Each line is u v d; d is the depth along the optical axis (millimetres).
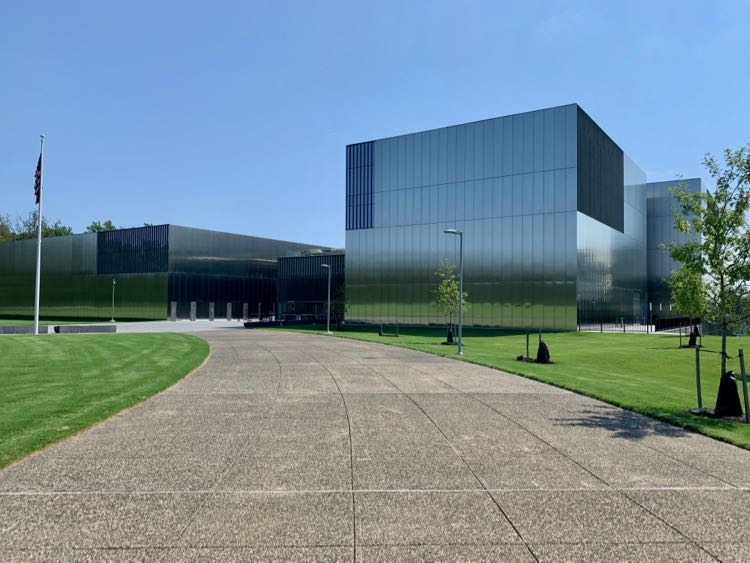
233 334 47375
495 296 55531
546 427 11000
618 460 8719
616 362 26062
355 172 66688
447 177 59656
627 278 66562
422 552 5457
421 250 61250
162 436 10078
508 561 5289
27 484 7402
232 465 8289
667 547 5613
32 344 32562
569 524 6164
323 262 76875
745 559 5367
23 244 94562
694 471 8172
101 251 84562
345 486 7367
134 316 80375
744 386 12023
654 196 77125
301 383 16844
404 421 11438
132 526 6039
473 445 9539
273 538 5750
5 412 11922
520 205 54594
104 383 16422
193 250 80312
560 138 52531
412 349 30547
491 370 20406
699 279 13953
